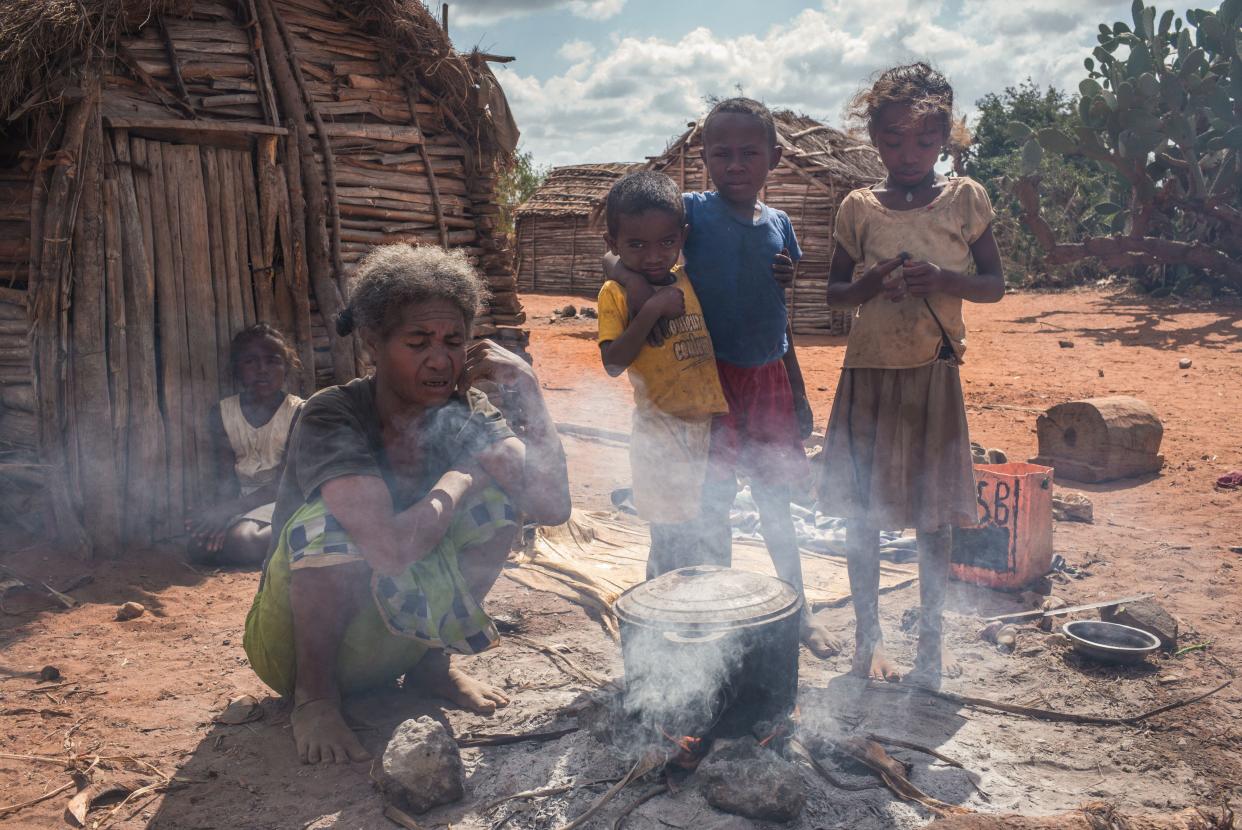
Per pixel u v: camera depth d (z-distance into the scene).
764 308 3.55
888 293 3.33
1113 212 20.02
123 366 5.04
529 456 3.11
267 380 5.18
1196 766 2.91
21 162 5.08
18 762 2.97
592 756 2.88
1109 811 2.45
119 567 4.87
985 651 3.84
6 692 3.46
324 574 2.84
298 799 2.74
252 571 4.97
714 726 2.72
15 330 5.14
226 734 3.15
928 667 3.56
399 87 6.78
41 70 4.87
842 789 2.70
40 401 4.93
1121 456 6.82
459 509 3.08
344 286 6.18
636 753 2.82
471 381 3.12
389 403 2.97
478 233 7.49
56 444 4.93
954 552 4.68
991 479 4.53
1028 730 3.14
